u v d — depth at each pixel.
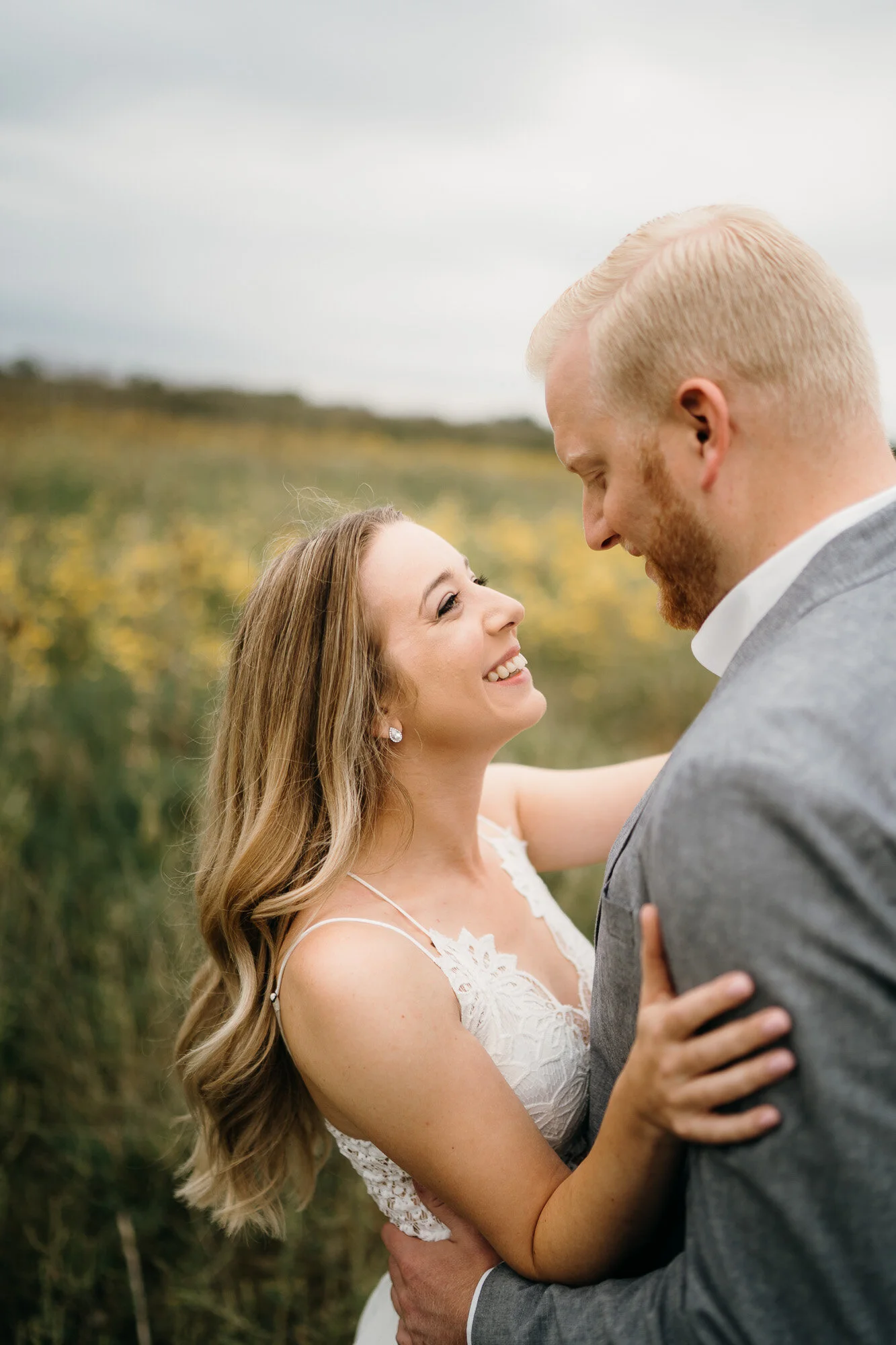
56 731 4.27
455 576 1.48
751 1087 0.88
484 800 1.81
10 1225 2.35
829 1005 0.85
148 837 3.48
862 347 1.08
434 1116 1.27
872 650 0.95
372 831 1.50
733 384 1.06
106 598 5.77
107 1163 2.43
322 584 1.50
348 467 14.02
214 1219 1.75
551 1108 1.42
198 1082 1.59
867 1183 0.84
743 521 1.09
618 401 1.14
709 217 1.13
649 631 6.21
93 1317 2.20
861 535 1.03
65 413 16.84
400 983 1.31
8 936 3.03
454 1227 1.34
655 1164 1.02
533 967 1.55
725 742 0.92
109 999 2.73
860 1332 0.86
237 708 1.58
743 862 0.88
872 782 0.88
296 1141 1.71
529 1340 1.14
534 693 1.52
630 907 1.10
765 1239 0.89
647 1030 0.94
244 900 1.50
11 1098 2.54
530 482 15.28
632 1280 1.10
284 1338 2.14
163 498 9.55
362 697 1.45
